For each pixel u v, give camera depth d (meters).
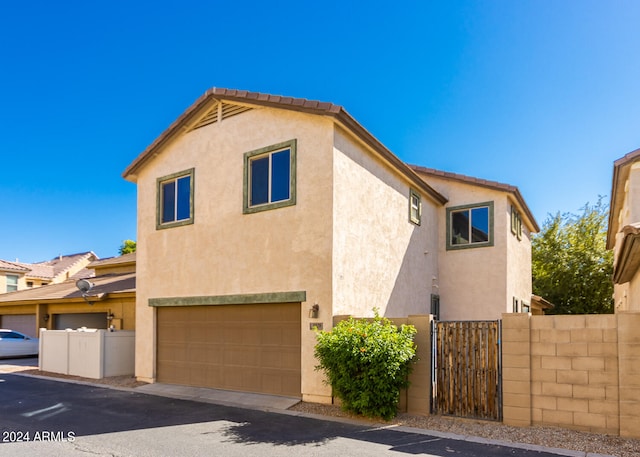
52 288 24.33
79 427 8.91
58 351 16.31
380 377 8.76
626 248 8.68
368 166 12.57
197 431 8.55
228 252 12.30
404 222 14.62
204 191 13.09
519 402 8.39
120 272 25.19
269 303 11.55
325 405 10.27
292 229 11.25
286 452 7.26
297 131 11.51
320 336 9.46
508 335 8.61
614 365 7.80
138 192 14.73
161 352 13.59
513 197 16.86
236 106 12.75
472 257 16.88
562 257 27.48
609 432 7.73
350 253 11.35
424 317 9.49
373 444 7.61
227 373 12.14
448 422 8.80
